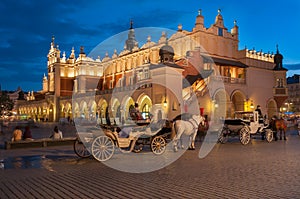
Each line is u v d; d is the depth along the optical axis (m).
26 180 10.10
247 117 25.95
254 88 49.91
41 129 46.47
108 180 10.05
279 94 53.59
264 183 9.40
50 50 92.94
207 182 9.59
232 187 8.91
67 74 83.00
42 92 99.25
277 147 20.17
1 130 38.28
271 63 54.25
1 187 9.14
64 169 12.13
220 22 49.66
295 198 7.77
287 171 11.36
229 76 46.91
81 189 8.84
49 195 8.23
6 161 14.34
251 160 14.20
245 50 50.00
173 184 9.38
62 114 78.00
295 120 52.41
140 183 9.57
